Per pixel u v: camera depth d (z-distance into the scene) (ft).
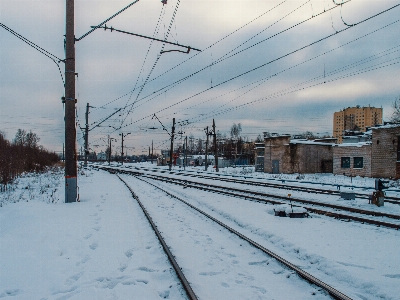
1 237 23.38
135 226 27.66
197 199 47.65
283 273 17.01
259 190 61.52
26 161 119.34
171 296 14.21
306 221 30.30
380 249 20.70
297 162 123.44
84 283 15.28
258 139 298.97
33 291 14.33
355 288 15.15
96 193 53.98
